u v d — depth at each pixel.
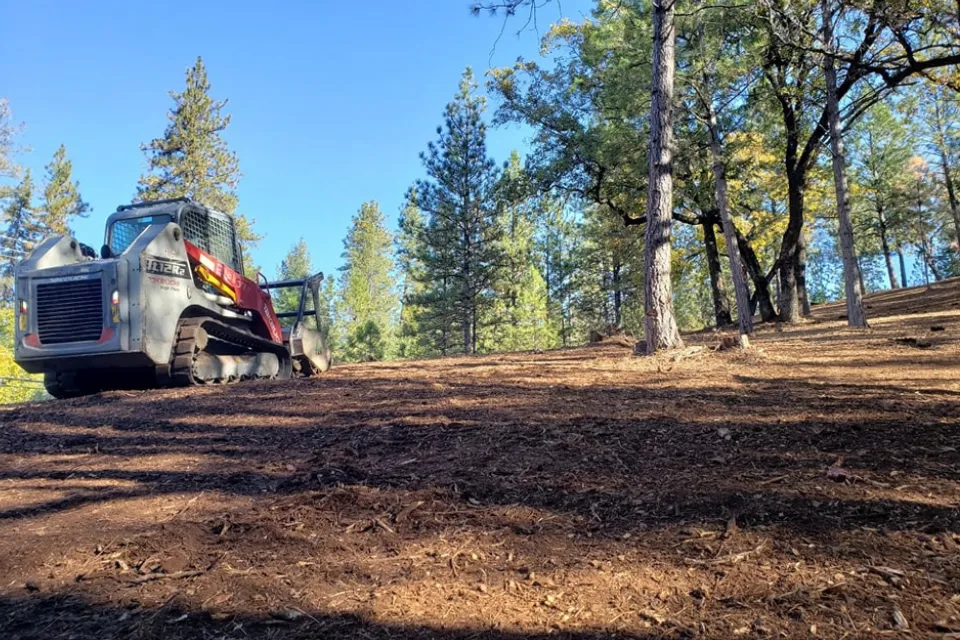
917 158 32.09
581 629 2.41
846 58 11.84
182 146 32.66
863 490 3.43
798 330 14.37
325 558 3.09
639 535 3.16
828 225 34.59
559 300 40.38
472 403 6.05
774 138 18.70
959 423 4.44
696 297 45.59
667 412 5.28
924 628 2.28
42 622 2.63
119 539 3.38
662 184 8.75
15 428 6.21
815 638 2.27
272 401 6.74
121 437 5.66
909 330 11.52
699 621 2.42
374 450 4.77
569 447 4.51
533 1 7.97
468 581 2.82
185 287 8.66
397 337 44.56
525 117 17.78
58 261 8.34
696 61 14.41
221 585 2.86
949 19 10.64
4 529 3.66
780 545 2.94
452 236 30.20
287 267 67.00
